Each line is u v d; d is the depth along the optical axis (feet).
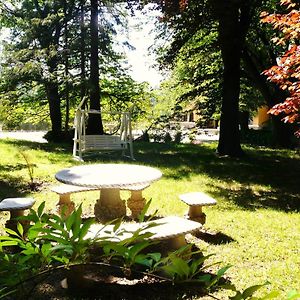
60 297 11.73
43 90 65.57
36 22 55.67
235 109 44.24
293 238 17.31
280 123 59.00
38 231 4.15
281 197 26.08
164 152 47.11
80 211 4.21
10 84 54.65
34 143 53.01
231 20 38.73
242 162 40.06
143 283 12.66
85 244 4.09
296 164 39.83
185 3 37.45
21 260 4.31
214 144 59.93
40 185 26.96
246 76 52.54
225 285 3.80
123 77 72.74
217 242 16.70
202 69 60.80
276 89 51.78
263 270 13.74
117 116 74.54
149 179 18.65
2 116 71.20
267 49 54.95
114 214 20.01
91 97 53.78
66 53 55.98
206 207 22.40
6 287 4.29
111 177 18.86
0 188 25.43
